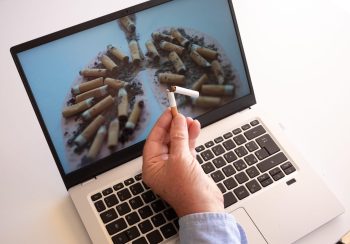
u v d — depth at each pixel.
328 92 0.73
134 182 0.58
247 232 0.54
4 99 0.71
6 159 0.64
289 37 0.81
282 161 0.61
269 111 0.69
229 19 0.65
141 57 0.61
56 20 0.80
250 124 0.65
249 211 0.56
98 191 0.58
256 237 0.54
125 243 0.53
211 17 0.64
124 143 0.60
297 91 0.73
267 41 0.80
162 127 0.56
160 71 0.62
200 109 0.64
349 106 0.71
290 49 0.79
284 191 0.58
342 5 0.87
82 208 0.56
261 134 0.64
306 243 0.56
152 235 0.54
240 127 0.65
